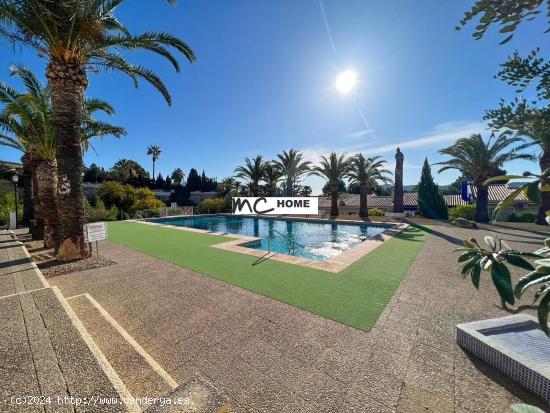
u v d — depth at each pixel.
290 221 19.59
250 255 7.79
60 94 6.84
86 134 9.58
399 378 2.59
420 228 13.88
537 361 2.47
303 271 6.14
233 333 3.46
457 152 18.28
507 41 1.19
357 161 21.67
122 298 4.62
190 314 4.01
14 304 3.68
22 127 8.84
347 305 4.28
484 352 2.81
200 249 8.68
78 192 7.32
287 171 25.69
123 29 7.10
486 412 2.19
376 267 6.43
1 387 2.14
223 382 2.58
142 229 13.88
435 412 2.20
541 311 1.12
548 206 14.11
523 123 1.47
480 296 4.62
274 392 2.44
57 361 2.46
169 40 7.57
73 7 6.13
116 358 2.88
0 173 15.02
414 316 3.88
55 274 6.02
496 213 1.16
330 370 2.72
